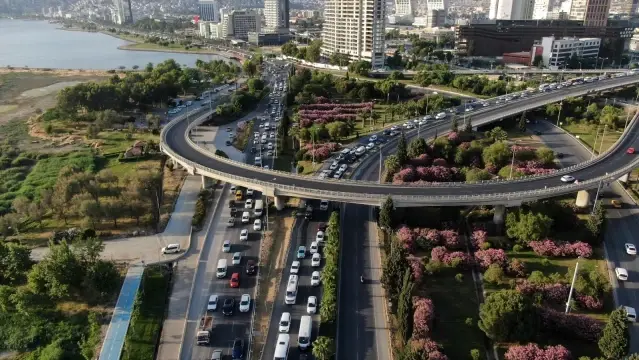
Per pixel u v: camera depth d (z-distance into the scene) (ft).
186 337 335.26
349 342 320.91
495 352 306.76
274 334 334.85
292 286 372.58
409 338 313.53
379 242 435.12
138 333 337.11
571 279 376.48
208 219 493.77
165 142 645.10
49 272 361.71
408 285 315.99
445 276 388.57
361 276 387.14
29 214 480.64
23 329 342.44
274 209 506.89
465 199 437.99
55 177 617.62
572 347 310.24
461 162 599.16
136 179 520.01
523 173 549.95
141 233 466.70
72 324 346.54
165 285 388.16
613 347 285.84
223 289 385.29
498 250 405.18
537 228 417.69
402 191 464.65
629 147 609.01
